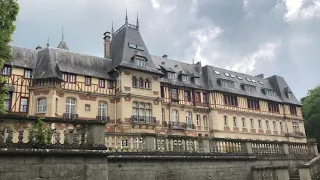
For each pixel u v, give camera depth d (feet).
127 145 40.86
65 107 84.79
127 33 104.53
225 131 119.14
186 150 46.78
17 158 24.98
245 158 53.72
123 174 37.68
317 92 160.66
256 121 133.59
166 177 41.91
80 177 27.76
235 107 126.21
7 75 79.66
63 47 106.42
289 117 147.54
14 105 78.54
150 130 94.17
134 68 94.27
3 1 36.47
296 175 58.23
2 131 25.39
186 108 112.16
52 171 26.37
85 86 89.61
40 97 81.35
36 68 85.61
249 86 137.18
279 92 151.64
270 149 61.00
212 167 48.21
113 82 95.14
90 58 96.48
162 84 106.73
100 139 29.71
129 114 90.94
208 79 124.26
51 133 27.12
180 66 122.52
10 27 36.96
